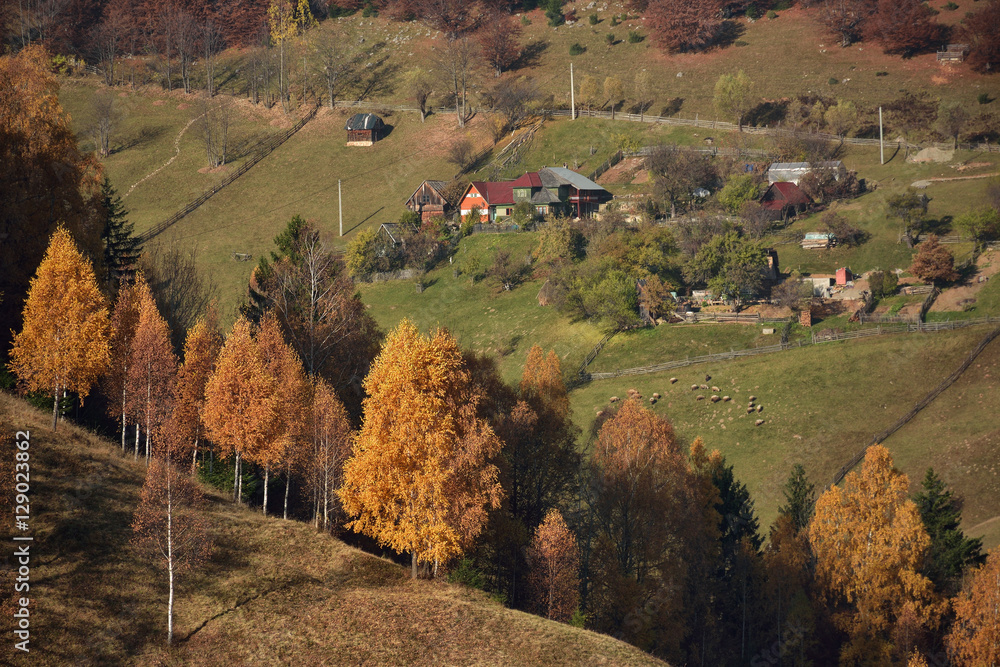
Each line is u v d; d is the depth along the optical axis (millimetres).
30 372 47656
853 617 55906
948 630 55500
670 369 94938
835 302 105250
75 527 39719
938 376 85812
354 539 48688
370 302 121000
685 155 140750
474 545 44750
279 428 47094
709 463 69688
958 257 109438
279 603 39312
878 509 57062
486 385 56562
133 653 34875
